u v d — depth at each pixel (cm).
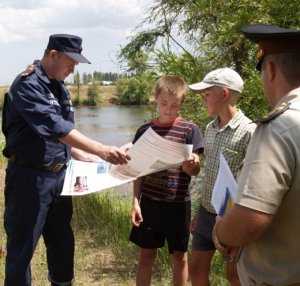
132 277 453
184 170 354
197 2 547
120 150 333
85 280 449
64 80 357
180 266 380
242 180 182
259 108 447
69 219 390
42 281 434
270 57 188
